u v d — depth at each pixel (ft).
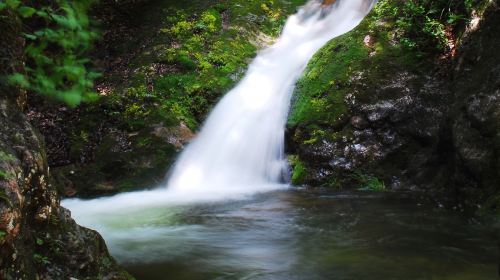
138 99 30.94
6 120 9.90
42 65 7.97
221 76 33.68
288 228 17.46
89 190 25.99
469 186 20.36
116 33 39.75
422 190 23.50
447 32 25.91
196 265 13.83
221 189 25.98
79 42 8.05
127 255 14.88
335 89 26.76
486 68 21.39
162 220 19.44
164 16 41.06
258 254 14.70
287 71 32.91
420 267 13.15
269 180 27.12
